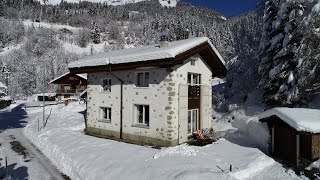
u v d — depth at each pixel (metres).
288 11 20.53
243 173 11.64
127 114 18.45
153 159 13.38
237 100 27.67
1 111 42.06
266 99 22.47
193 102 18.42
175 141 16.34
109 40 159.00
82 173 12.70
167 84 16.28
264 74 23.52
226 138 18.41
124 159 13.53
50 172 13.73
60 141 18.50
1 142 20.33
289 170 12.12
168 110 16.17
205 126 19.75
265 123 17.73
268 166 12.90
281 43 21.48
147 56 15.93
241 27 33.88
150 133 17.02
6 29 133.12
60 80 53.69
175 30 112.19
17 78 75.25
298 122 11.88
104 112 20.66
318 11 17.67
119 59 17.53
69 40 146.75
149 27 166.12
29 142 20.50
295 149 12.76
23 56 102.75
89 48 141.50
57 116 31.47
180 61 16.02
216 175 10.59
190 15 177.75
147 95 17.27
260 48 25.17
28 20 176.00
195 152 14.08
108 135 19.70
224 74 21.67
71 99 49.00
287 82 19.55
